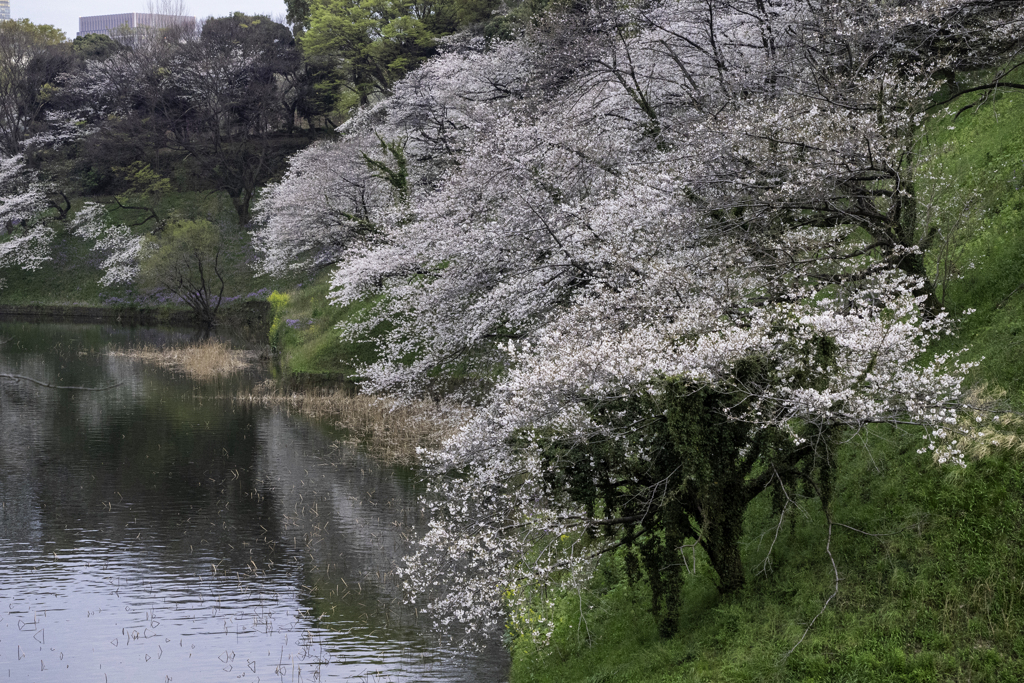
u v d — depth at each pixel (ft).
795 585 28.99
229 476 64.13
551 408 30.99
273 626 39.29
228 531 52.34
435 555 44.37
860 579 27.84
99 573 46.26
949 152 53.62
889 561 27.76
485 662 35.27
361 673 34.53
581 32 63.67
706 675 26.07
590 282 49.85
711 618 29.30
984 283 40.45
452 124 105.09
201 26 247.09
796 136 36.73
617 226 45.80
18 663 36.09
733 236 38.32
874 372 28.58
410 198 86.84
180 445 74.28
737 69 55.77
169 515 55.62
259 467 66.59
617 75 59.88
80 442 75.97
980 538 26.45
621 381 29.27
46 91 233.55
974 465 28.81
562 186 54.95
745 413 27.14
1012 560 25.18
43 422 84.02
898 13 42.11
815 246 36.55
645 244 41.70
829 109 39.42
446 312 67.51
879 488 31.55
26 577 45.75
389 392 83.20
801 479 30.91
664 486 29.01
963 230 44.37
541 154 56.24
